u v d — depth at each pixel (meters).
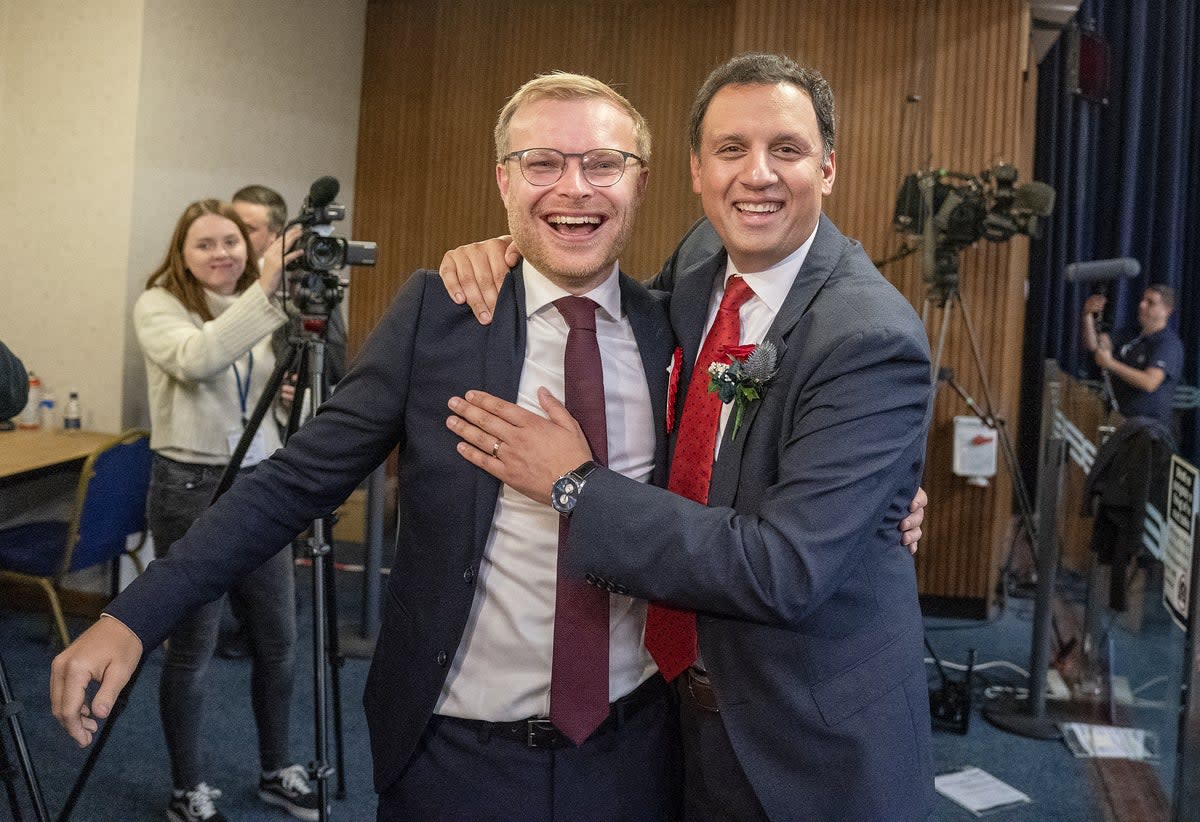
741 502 1.47
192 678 2.78
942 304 4.54
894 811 1.48
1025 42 5.27
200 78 4.95
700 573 1.33
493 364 1.51
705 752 1.58
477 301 1.53
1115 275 4.73
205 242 3.29
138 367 4.61
